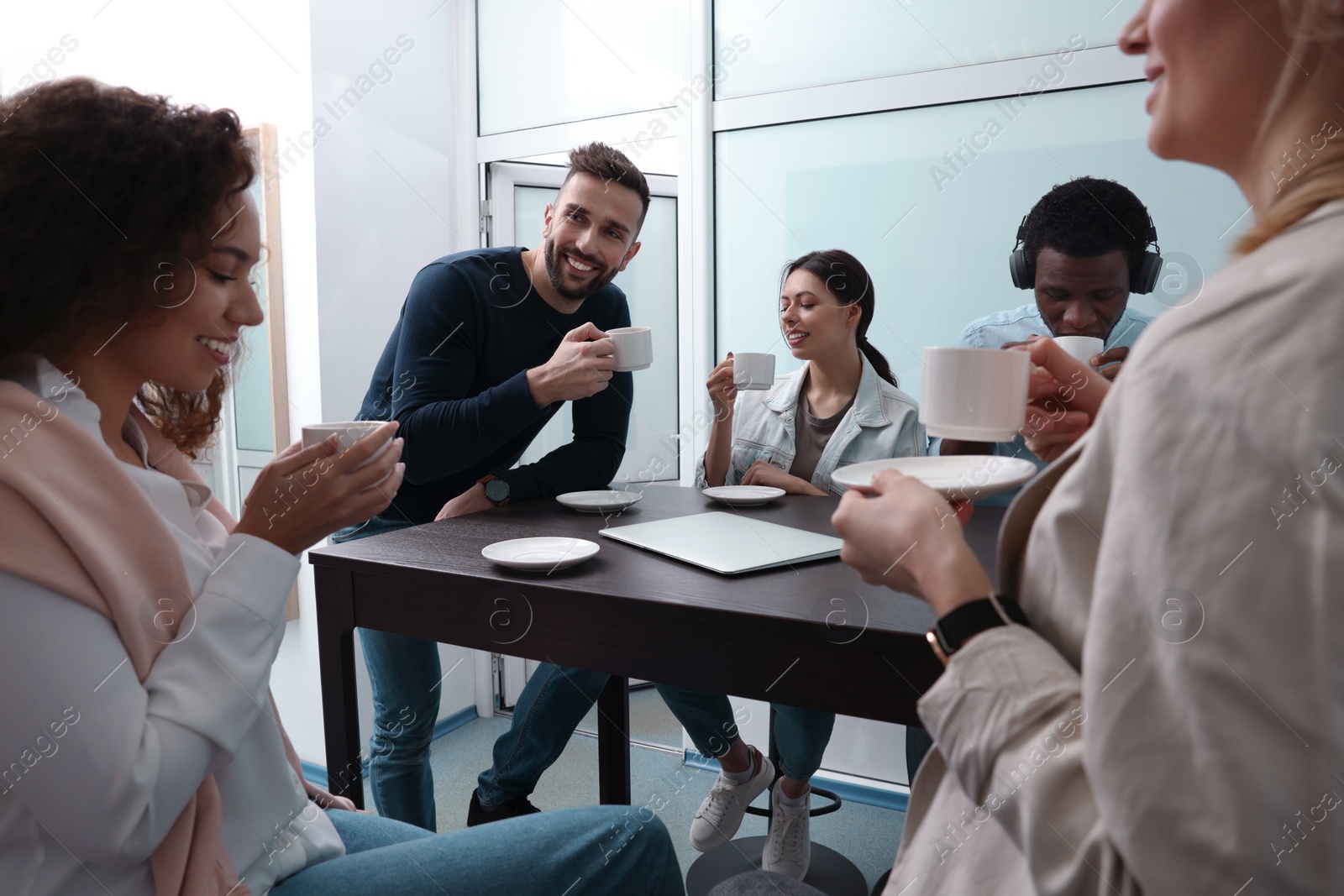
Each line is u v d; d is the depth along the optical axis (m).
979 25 2.01
